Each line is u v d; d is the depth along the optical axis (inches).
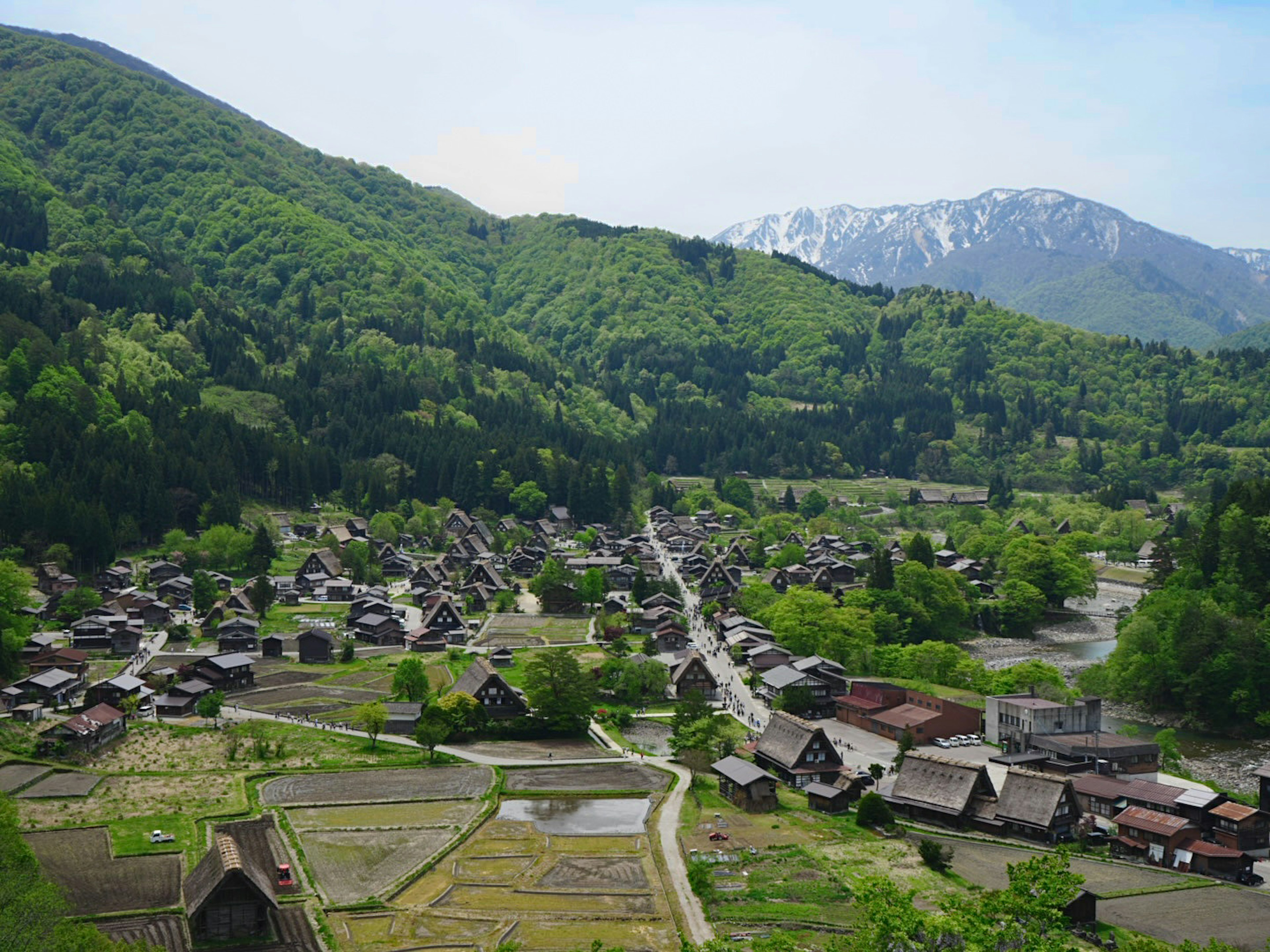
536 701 5260.8
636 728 5502.0
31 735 4717.0
